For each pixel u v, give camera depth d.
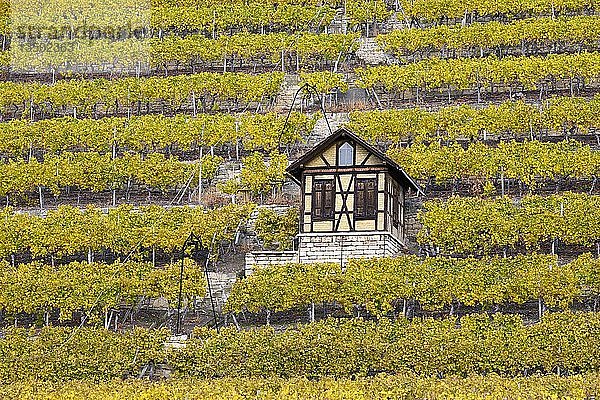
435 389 100.31
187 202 165.62
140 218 150.00
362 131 173.62
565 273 126.56
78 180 163.88
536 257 132.50
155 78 199.25
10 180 163.38
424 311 132.75
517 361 112.88
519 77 184.38
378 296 128.12
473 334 117.69
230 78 194.75
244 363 116.19
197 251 150.38
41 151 182.00
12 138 177.38
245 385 106.56
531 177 156.12
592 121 167.62
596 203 144.12
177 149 183.00
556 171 155.00
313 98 196.75
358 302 128.50
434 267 131.75
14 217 148.88
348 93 199.88
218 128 176.38
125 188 169.62
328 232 143.25
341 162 144.75
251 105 198.62
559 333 115.50
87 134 177.00
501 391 98.69
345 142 144.88
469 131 170.75
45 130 177.75
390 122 172.38
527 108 170.75
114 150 177.25
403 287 128.38
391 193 146.00
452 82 186.88
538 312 130.00
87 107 196.38
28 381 113.44
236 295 130.62
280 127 174.00
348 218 143.25
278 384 106.50
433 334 117.31
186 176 166.00
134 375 118.69
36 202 168.62
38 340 123.12
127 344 120.75
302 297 128.88
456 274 129.62
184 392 104.19
